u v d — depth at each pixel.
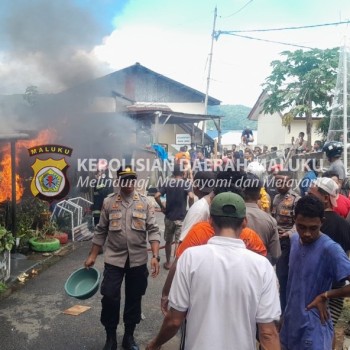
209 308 1.94
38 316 4.74
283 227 4.65
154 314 4.82
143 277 3.93
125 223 3.85
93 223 8.80
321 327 2.62
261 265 1.99
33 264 6.60
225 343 1.92
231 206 2.09
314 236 2.69
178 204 6.35
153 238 3.98
